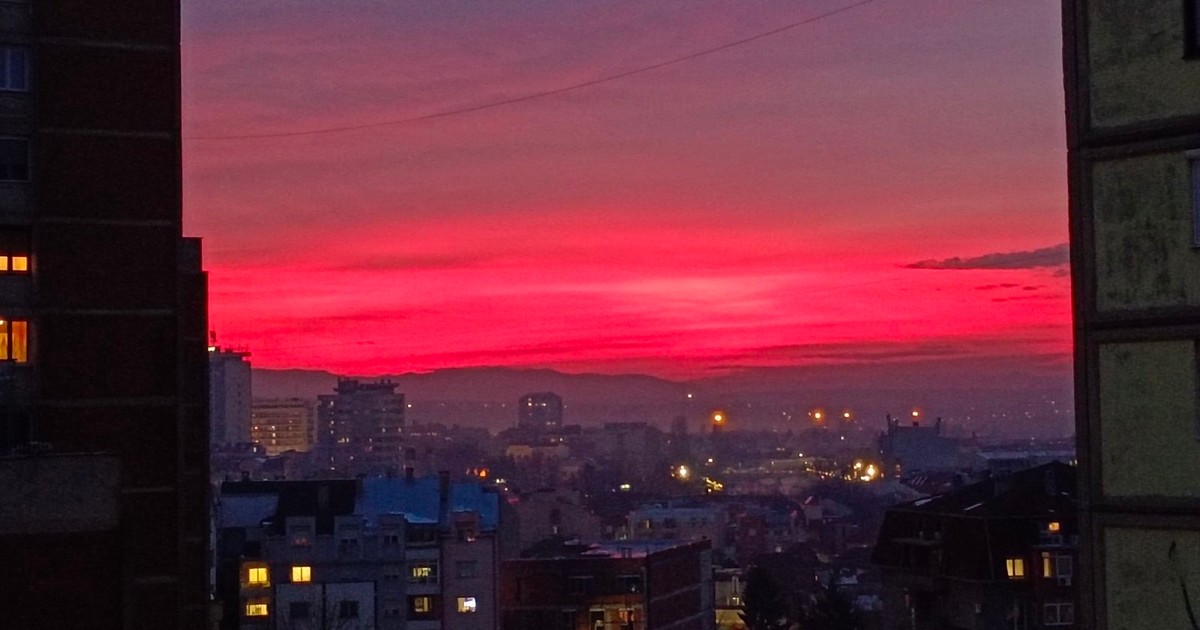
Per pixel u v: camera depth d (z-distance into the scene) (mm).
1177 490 26031
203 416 61719
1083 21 27609
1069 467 101938
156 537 50406
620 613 157000
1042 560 95250
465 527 145625
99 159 50719
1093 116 27406
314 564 135000
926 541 102125
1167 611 25984
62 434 49750
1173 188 26359
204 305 62156
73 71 50594
